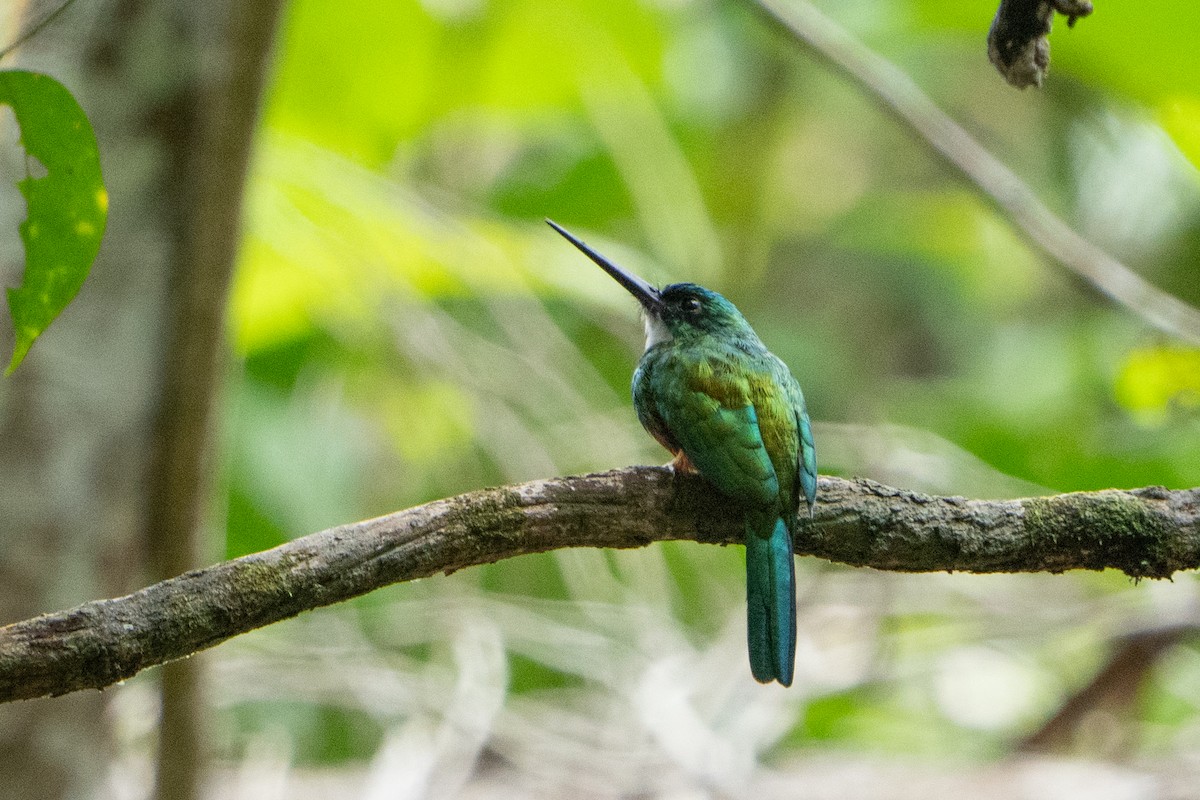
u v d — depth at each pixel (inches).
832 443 422.6
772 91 554.3
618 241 502.9
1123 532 195.8
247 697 404.5
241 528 427.8
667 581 429.1
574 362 418.9
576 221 498.6
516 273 399.2
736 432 219.0
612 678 397.7
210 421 285.4
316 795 376.5
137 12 274.4
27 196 154.2
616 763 368.2
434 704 393.4
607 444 403.5
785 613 206.5
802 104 568.1
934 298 574.6
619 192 485.7
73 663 148.4
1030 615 406.3
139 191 276.7
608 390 427.2
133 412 280.4
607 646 404.5
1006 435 447.5
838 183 611.8
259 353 445.4
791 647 205.5
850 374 547.8
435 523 169.9
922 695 449.1
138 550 289.3
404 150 475.8
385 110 453.1
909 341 578.9
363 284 391.9
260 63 250.4
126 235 276.2
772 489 211.0
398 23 426.6
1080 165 508.7
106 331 277.1
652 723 363.3
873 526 199.2
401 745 370.6
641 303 285.0
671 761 358.6
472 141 505.7
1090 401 479.8
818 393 528.7
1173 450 400.8
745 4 363.9
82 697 286.7
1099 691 392.5
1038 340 504.4
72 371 275.9
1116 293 348.8
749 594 208.8
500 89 458.3
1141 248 497.7
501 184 492.4
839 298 584.1
